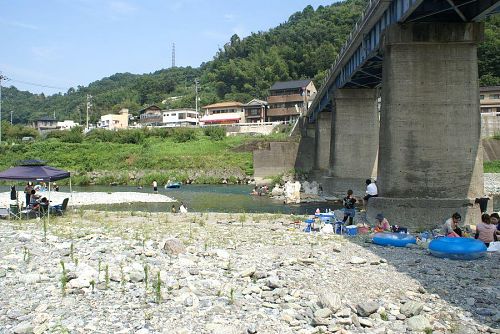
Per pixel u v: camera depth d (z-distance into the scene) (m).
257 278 13.05
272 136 96.00
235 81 181.12
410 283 12.94
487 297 11.70
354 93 51.91
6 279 12.50
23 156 95.12
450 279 13.31
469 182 25.61
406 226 25.33
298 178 72.62
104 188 70.38
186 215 31.94
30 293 11.36
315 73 166.88
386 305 11.06
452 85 25.86
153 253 15.98
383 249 18.28
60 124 182.12
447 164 25.72
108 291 11.59
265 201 50.53
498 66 112.94
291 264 14.81
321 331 9.43
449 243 16.50
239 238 20.73
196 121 142.62
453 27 25.86
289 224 26.97
